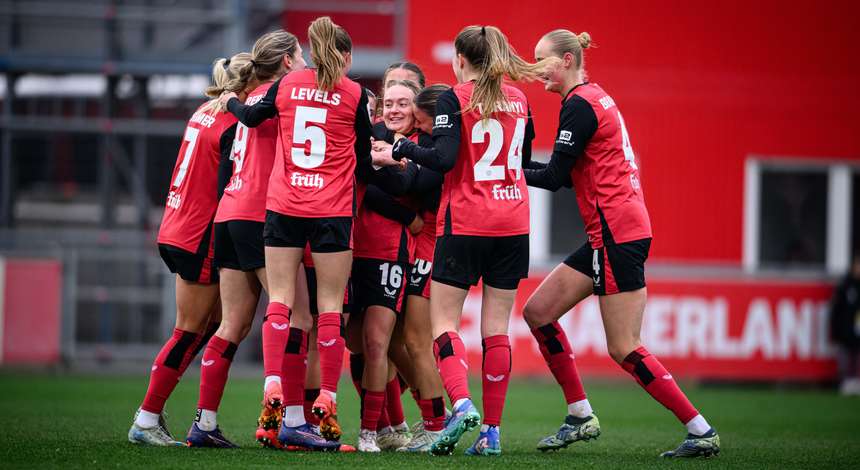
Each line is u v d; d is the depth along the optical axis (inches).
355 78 895.7
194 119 877.8
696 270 2015.3
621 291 844.0
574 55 865.5
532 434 1103.0
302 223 804.6
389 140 927.7
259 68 868.6
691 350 2001.7
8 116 2331.4
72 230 2329.0
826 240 2201.0
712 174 2161.7
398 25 2399.1
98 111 2351.1
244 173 837.8
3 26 2319.1
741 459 855.7
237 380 1936.5
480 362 1966.0
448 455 807.1
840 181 2194.9
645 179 2153.1
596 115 844.0
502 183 816.9
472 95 803.4
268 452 802.2
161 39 2364.7
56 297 2057.1
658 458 842.2
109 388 1662.2
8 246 2102.6
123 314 2091.5
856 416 1454.2
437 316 818.2
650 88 2159.2
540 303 897.5
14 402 1380.4
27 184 2335.1
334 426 800.9
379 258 868.6
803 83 2182.6
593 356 1963.6
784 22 2181.3
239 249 828.0
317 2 2409.0
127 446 836.6
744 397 1790.1
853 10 2187.5
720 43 2172.7
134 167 2338.8
